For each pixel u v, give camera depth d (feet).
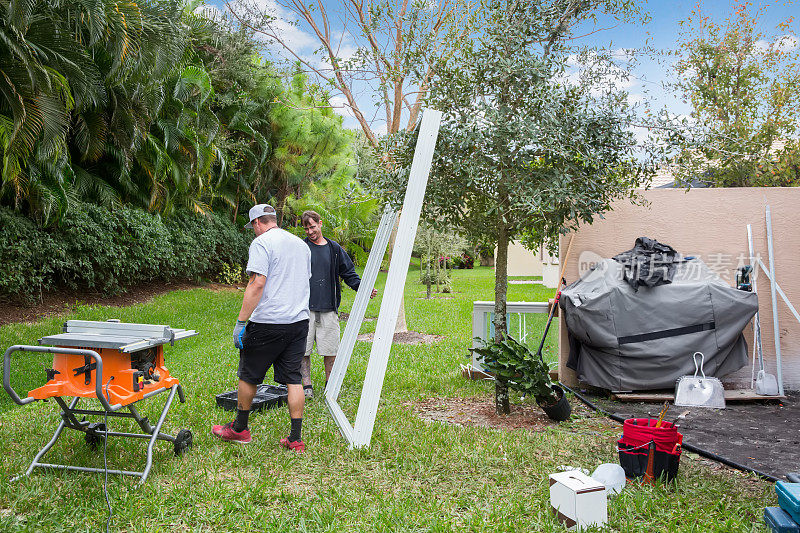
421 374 23.91
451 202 17.72
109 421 15.94
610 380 20.93
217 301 52.95
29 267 36.94
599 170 17.49
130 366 12.05
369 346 30.99
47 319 34.94
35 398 11.52
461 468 13.03
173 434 15.02
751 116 39.11
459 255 70.28
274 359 14.19
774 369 22.81
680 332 20.68
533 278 97.55
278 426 15.87
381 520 10.33
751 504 11.20
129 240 46.29
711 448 15.44
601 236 23.62
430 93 17.63
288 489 11.82
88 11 32.60
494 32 17.12
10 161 31.30
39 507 10.48
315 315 19.58
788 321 22.88
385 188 18.69
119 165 47.88
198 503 11.02
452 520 10.34
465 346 31.07
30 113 31.50
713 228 23.29
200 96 56.54
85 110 41.19
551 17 17.70
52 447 13.65
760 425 17.72
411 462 13.28
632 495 11.50
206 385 20.58
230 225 70.74
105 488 10.66
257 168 72.28
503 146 16.65
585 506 10.11
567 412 17.65
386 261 75.61
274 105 68.13
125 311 41.04
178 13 48.73
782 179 31.63
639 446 12.49
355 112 31.78
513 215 17.74
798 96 37.70
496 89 17.52
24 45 30.83
